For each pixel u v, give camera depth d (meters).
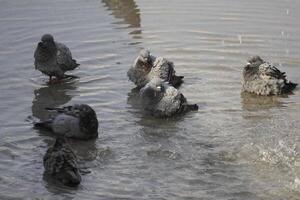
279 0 25.47
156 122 16.25
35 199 12.52
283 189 12.92
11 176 13.48
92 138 15.34
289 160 14.13
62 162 13.28
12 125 16.08
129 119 16.41
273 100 17.48
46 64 18.67
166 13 24.44
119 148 14.84
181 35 22.09
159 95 16.48
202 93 17.89
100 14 24.53
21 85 18.67
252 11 24.27
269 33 21.97
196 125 16.00
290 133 15.42
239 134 15.44
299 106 17.05
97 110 16.94
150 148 14.80
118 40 21.84
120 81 18.86
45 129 15.81
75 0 26.33
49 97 17.84
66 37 22.17
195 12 24.44
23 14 24.53
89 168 13.91
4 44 21.61
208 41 21.48
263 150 14.58
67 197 12.59
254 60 18.16
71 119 15.41
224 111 16.78
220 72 19.20
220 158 14.27
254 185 13.09
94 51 20.98
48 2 26.06
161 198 12.55
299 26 22.48
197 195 12.68
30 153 14.56
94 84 18.69
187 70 19.38
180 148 14.78
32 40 21.92
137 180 13.33
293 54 20.23
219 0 25.86
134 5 25.53
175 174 13.58
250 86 17.84
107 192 12.80
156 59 18.28
